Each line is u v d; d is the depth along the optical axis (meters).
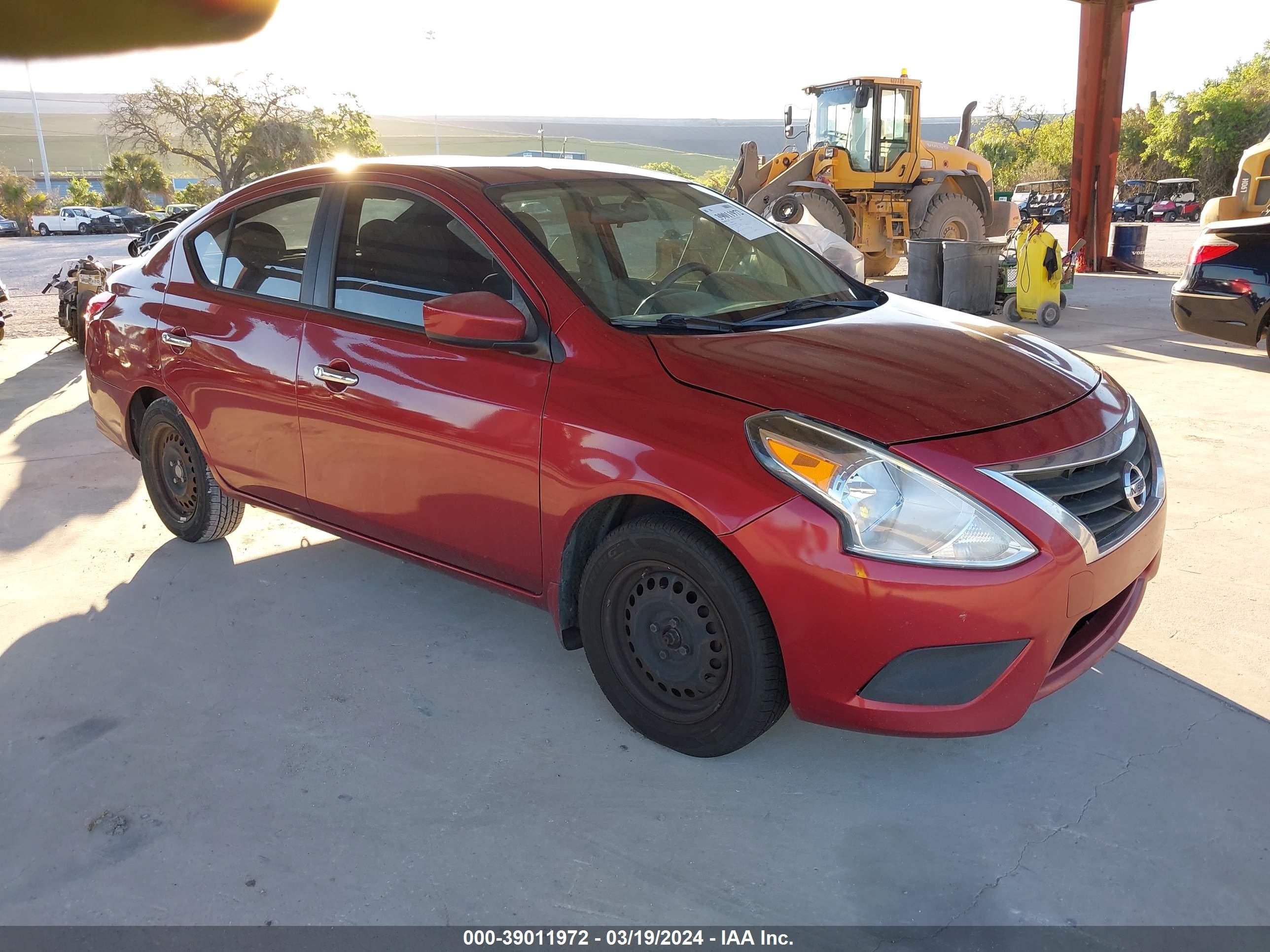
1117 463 2.57
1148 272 16.27
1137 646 3.25
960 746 2.73
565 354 2.75
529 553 2.84
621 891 2.19
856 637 2.28
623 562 2.64
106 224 46.06
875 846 2.33
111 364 4.14
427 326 2.74
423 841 2.35
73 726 2.86
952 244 10.58
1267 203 12.87
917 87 14.71
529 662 3.22
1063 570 2.31
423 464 3.02
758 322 2.96
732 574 2.41
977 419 2.44
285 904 2.15
